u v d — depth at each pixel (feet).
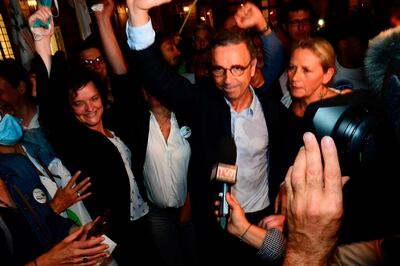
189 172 6.91
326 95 6.89
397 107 1.98
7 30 20.48
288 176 2.82
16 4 14.21
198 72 9.80
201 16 42.98
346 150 2.53
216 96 6.56
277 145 6.82
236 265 6.97
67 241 4.52
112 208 7.13
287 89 8.79
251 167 6.76
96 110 7.14
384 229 2.35
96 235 5.61
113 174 7.06
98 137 6.95
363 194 2.48
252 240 4.58
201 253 7.21
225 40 5.90
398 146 2.17
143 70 6.11
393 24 9.50
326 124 2.80
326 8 36.24
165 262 8.44
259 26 7.93
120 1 31.94
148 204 8.37
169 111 7.59
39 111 6.68
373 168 2.37
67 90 6.88
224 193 4.94
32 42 14.49
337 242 2.60
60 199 5.75
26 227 4.44
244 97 6.51
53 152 6.52
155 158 7.69
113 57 8.35
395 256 2.25
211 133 6.46
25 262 4.36
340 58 8.33
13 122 4.82
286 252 2.79
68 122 6.79
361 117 2.52
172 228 8.37
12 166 4.63
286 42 10.78
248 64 6.06
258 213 7.13
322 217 2.50
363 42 7.93
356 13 9.64
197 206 6.82
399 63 1.96
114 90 8.20
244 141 6.58
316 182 2.52
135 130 7.63
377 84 2.12
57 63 7.03
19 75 7.48
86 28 15.99
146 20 5.73
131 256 8.05
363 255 2.41
